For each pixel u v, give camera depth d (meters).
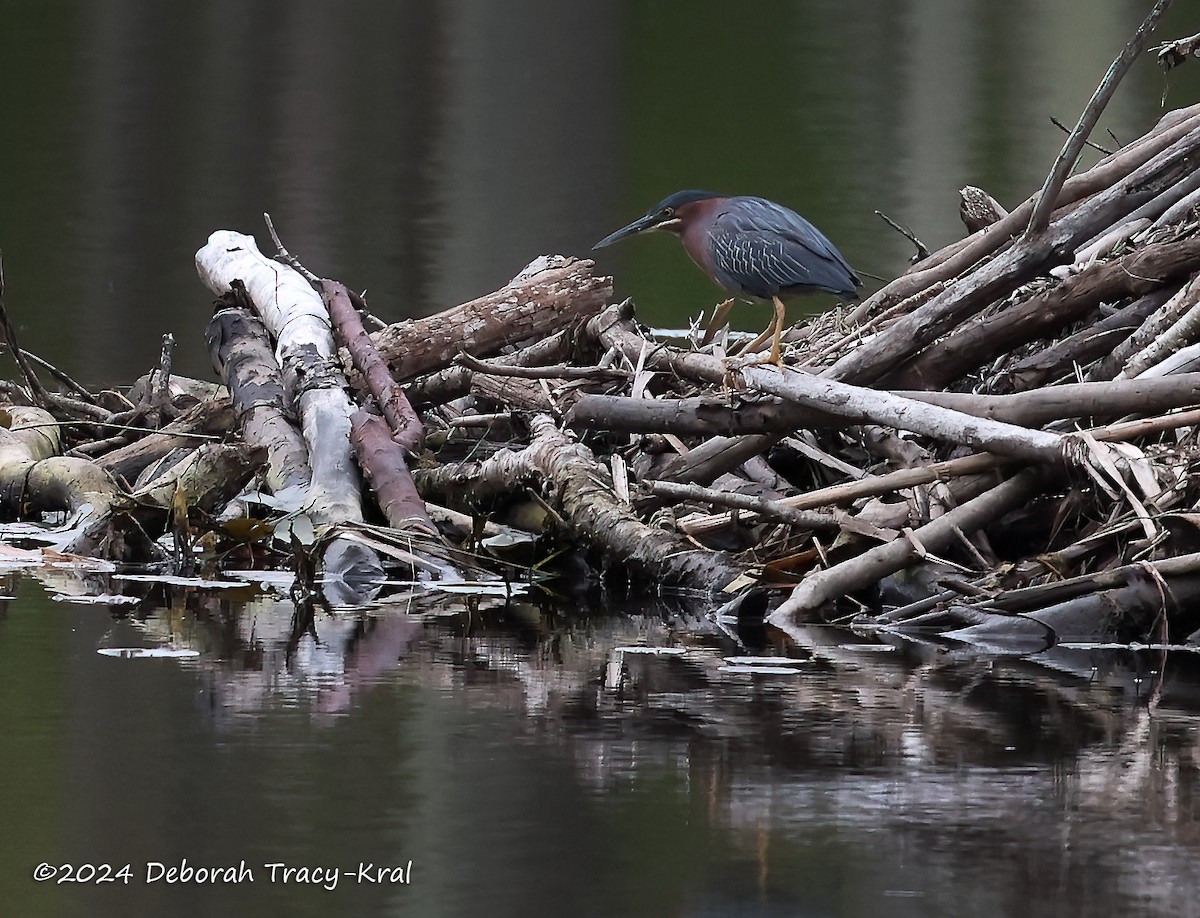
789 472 12.16
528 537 11.48
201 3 53.88
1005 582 9.82
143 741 7.20
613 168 33.44
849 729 7.52
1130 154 12.60
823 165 32.28
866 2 57.97
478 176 32.62
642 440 12.30
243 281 14.29
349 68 45.59
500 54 48.75
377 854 5.93
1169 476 9.94
